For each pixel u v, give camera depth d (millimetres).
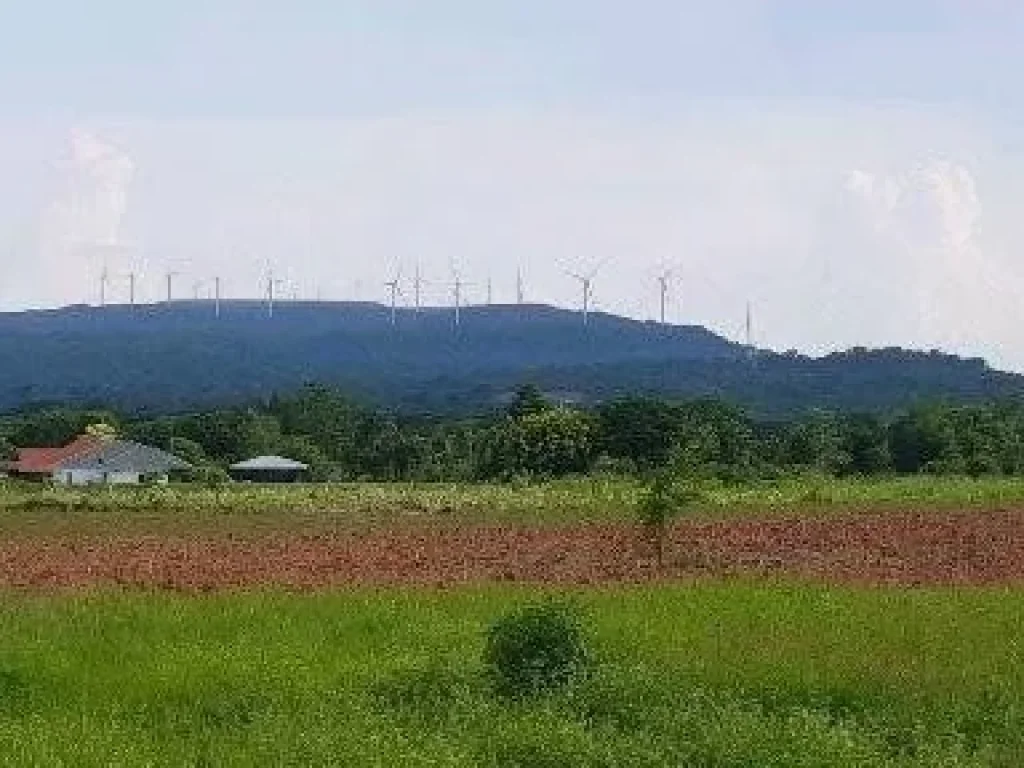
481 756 17578
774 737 17812
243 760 17281
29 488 119562
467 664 22609
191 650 24844
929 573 43688
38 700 21281
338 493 105500
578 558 51344
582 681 21438
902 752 18156
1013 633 26297
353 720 18984
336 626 28688
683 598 32969
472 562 49375
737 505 81125
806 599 32656
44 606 33031
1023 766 17875
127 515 86188
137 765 16766
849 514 73312
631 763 17328
